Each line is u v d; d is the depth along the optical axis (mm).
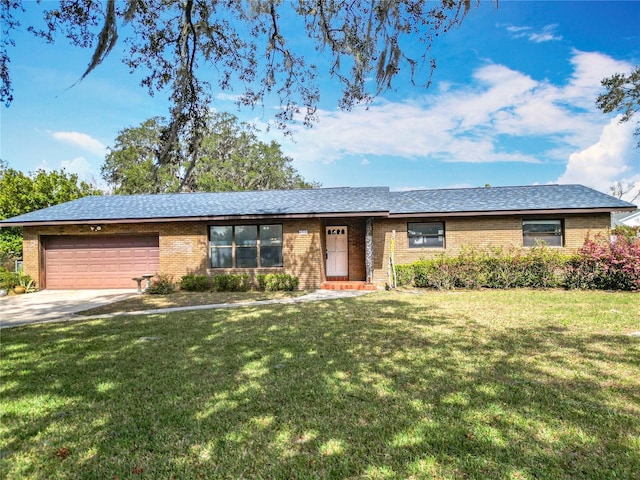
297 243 14227
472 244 14617
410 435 3102
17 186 19625
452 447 2910
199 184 32500
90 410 3674
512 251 13758
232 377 4520
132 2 6109
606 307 8711
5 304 11203
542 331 6531
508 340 5961
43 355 5570
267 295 12359
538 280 12578
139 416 3533
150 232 14695
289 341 6137
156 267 14797
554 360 4957
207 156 33750
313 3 6973
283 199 16078
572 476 2545
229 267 14578
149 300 11609
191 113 7711
